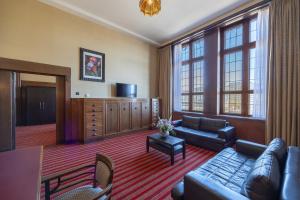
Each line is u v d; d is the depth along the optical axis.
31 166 1.21
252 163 2.01
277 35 3.25
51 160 2.98
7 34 3.38
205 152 3.44
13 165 1.22
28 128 5.82
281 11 3.22
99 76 4.89
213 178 1.67
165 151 2.96
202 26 4.82
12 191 0.90
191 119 4.57
